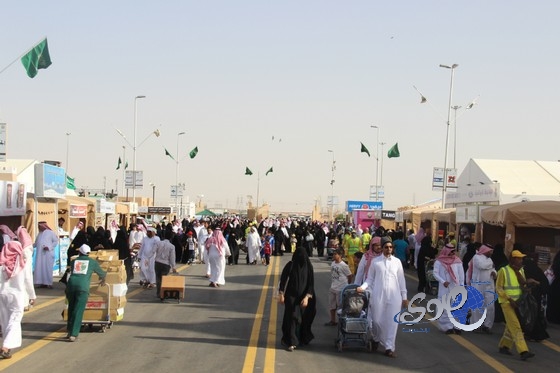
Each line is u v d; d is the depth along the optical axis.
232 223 41.28
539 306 12.24
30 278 10.38
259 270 28.42
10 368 9.07
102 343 11.05
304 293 10.93
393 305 10.56
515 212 17.33
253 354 10.40
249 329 12.83
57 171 23.59
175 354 10.28
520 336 10.55
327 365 9.75
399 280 10.76
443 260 13.15
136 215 46.84
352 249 21.50
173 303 16.66
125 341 11.27
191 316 14.44
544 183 36.72
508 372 9.60
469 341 12.18
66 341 11.14
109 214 37.69
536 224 17.20
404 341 12.05
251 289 20.44
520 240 21.59
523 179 37.31
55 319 13.46
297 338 10.95
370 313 10.84
